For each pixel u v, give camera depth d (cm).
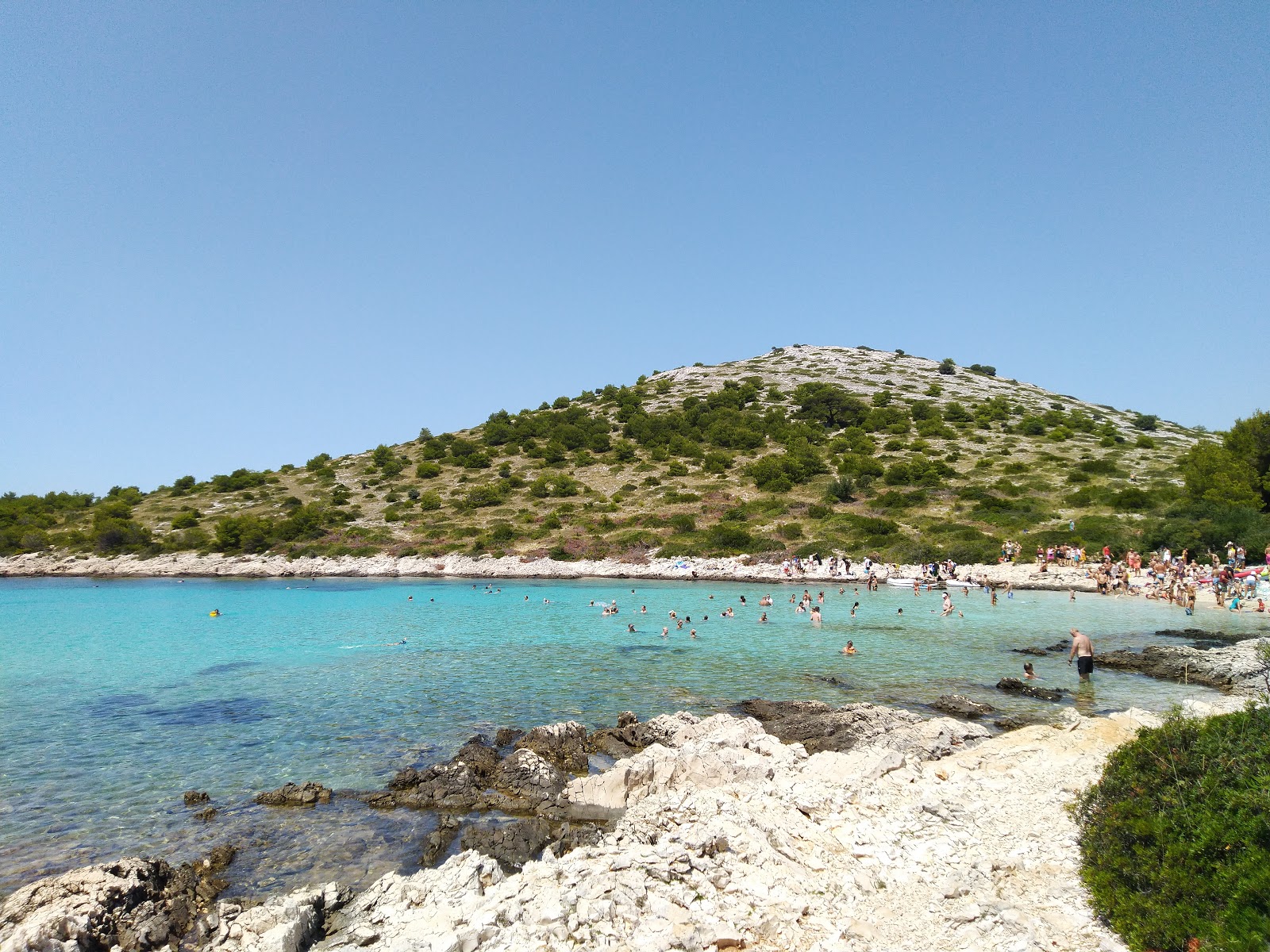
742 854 1152
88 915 1040
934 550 6581
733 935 926
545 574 6906
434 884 1177
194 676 2839
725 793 1431
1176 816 930
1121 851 952
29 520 9494
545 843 1427
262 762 1884
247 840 1448
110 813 1565
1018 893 983
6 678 2828
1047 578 5788
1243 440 6919
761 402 13138
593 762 1900
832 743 1986
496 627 4053
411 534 8412
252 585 6694
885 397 12750
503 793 1698
